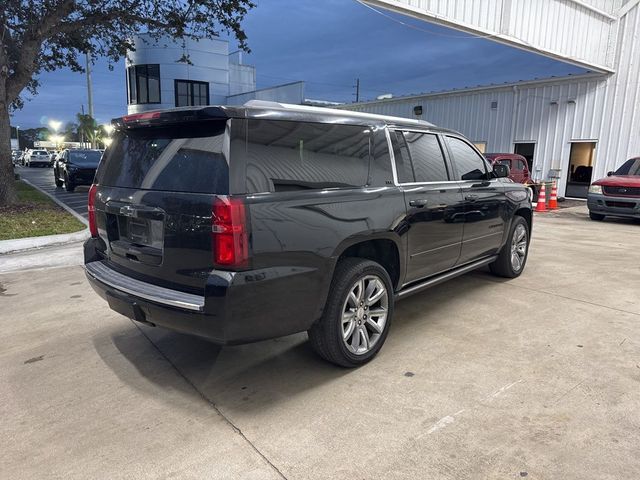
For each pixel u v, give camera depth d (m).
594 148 16.06
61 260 7.02
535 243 8.49
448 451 2.50
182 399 3.09
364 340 3.51
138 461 2.46
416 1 9.84
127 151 3.42
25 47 11.25
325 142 3.24
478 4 11.07
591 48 14.54
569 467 2.37
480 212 4.79
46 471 2.40
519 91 17.58
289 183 2.93
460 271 4.74
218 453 2.52
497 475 2.32
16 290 5.58
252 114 2.82
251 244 2.69
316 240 3.00
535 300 5.02
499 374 3.35
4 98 11.30
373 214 3.40
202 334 2.79
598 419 2.78
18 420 2.87
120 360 3.69
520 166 14.10
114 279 3.30
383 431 2.69
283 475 2.34
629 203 10.94
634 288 5.48
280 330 2.93
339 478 2.31
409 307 4.82
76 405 3.03
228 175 2.68
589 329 4.18
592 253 7.56
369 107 22.98
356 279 3.33
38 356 3.77
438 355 3.67
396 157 3.81
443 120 20.05
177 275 2.91
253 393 3.15
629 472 2.33
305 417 2.85
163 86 28.19
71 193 16.91
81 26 12.04
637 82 14.85
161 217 2.95
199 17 12.48
